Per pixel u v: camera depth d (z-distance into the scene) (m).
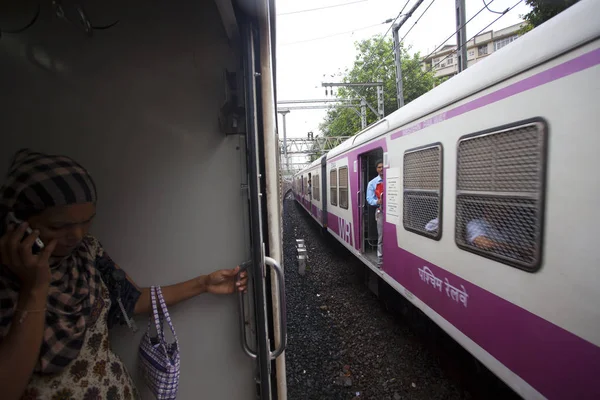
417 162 3.12
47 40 1.15
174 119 1.25
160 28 1.21
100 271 1.05
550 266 1.65
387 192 3.96
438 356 3.34
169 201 1.27
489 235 2.10
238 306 1.32
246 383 1.36
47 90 1.17
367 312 4.54
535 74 1.74
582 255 1.48
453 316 2.58
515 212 1.88
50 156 0.81
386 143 3.95
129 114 1.23
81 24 1.13
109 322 1.07
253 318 1.33
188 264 1.30
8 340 0.70
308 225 13.66
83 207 0.81
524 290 1.83
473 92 2.23
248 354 1.23
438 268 2.78
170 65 1.23
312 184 12.01
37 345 0.72
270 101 1.14
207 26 1.22
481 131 2.16
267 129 1.15
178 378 1.23
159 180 1.26
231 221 1.30
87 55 1.18
